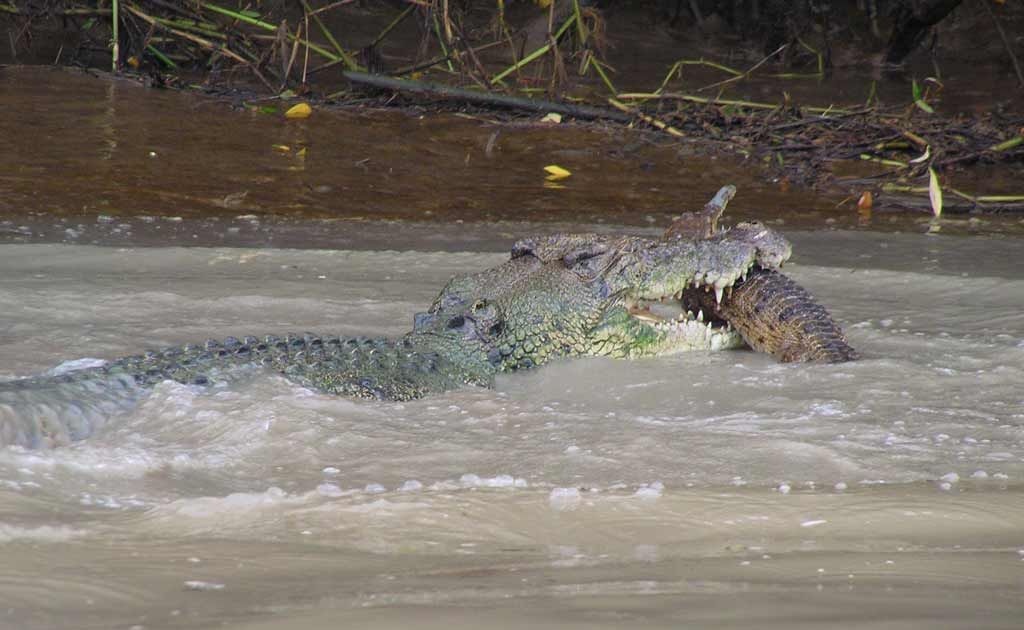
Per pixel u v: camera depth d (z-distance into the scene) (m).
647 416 18.94
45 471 14.09
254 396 18.38
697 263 22.88
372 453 16.28
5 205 37.72
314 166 45.91
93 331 23.69
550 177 46.38
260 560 10.45
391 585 9.41
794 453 16.34
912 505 13.34
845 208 43.41
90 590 9.18
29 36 62.28
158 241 34.56
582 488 14.41
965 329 25.61
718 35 82.75
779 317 23.20
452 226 38.34
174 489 14.05
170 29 60.09
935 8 73.69
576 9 58.94
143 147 46.62
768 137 53.09
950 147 50.69
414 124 53.16
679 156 50.28
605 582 9.49
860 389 20.41
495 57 69.94
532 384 21.70
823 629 7.64
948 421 18.41
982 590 9.21
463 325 22.55
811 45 78.44
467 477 14.75
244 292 27.64
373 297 27.66
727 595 8.76
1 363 21.05
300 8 76.62
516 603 8.48
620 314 23.22
